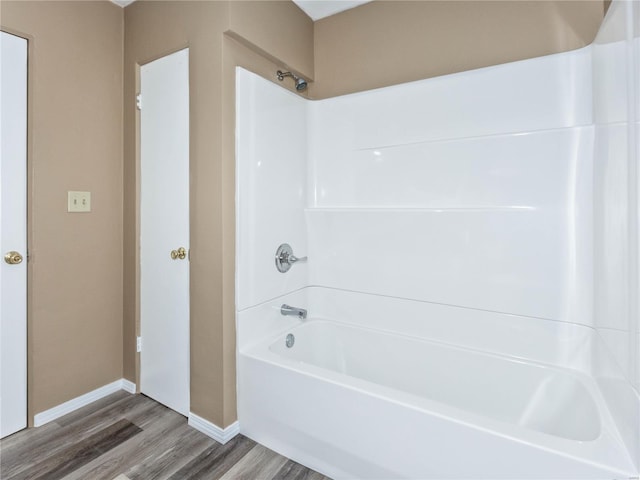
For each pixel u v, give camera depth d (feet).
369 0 6.88
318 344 7.16
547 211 5.18
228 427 5.67
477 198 5.71
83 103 6.41
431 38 6.28
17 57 5.53
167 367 6.54
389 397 4.31
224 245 5.58
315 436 4.93
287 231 6.79
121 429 5.90
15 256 5.56
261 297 6.20
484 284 5.69
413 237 6.26
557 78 5.09
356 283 6.92
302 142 7.15
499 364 5.49
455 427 3.87
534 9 5.43
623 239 3.52
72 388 6.40
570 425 4.72
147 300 6.85
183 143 6.17
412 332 6.36
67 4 6.14
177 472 4.95
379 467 4.40
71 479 4.78
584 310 4.99
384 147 6.56
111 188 6.92
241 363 5.74
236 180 5.74
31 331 5.80
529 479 3.51
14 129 5.53
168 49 6.25
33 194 5.75
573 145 4.96
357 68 7.04
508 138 5.41
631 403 3.26
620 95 3.60
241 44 5.87
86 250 6.55
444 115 5.97
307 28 7.32
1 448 5.34
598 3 5.01
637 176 3.12
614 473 3.14
